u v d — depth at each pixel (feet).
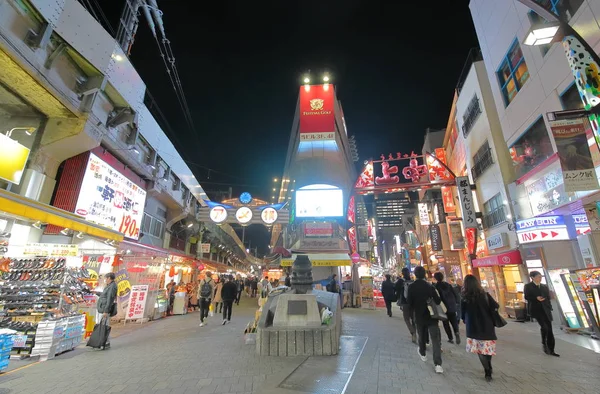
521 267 43.14
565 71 34.37
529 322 39.06
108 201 37.17
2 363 16.89
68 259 26.37
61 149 30.27
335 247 66.23
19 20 23.11
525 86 41.91
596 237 32.17
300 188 70.49
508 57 46.21
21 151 25.34
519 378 15.87
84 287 25.99
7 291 22.04
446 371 16.98
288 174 97.14
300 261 25.13
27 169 27.63
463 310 16.89
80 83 30.53
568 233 38.11
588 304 27.66
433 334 17.34
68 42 27.17
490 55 51.01
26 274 22.76
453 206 75.00
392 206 442.91
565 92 34.83
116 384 14.80
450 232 74.02
